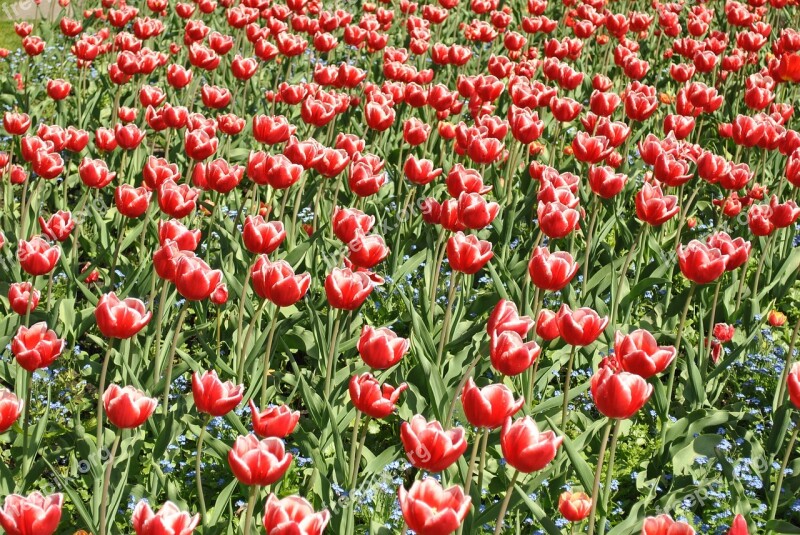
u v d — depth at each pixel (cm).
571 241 773
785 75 1060
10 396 419
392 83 1020
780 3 1409
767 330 739
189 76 955
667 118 880
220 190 683
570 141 1173
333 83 987
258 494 500
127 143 803
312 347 676
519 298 707
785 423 582
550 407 604
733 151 1185
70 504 528
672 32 1396
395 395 461
